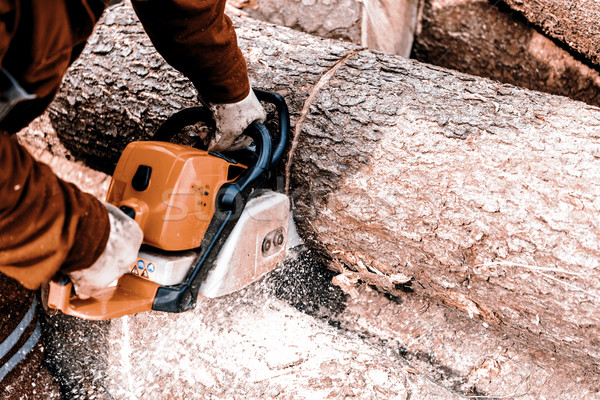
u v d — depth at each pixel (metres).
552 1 2.50
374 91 1.77
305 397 1.64
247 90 1.40
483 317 1.75
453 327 1.86
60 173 2.63
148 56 2.06
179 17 1.11
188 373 1.73
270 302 1.95
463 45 2.83
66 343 1.86
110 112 2.11
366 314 1.95
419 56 2.96
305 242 1.96
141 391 1.70
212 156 1.35
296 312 1.95
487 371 1.75
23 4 0.79
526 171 1.50
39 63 0.87
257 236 1.45
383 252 1.75
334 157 1.72
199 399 1.66
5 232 0.82
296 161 1.78
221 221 1.31
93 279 1.02
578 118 1.59
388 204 1.64
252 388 1.67
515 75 2.84
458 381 1.74
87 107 2.18
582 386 1.65
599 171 1.45
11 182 0.79
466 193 1.54
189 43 1.17
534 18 2.62
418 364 1.79
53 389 1.73
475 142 1.59
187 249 1.29
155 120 1.98
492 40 2.77
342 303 1.99
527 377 1.71
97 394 1.72
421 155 1.62
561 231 1.43
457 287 1.67
